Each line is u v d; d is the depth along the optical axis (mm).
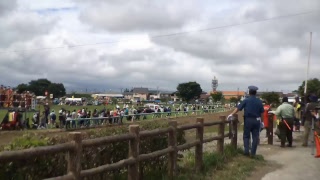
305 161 11289
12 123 25094
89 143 5383
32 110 29469
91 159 6273
